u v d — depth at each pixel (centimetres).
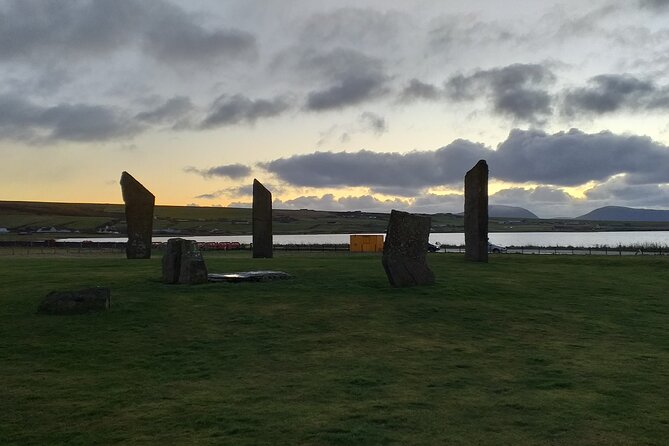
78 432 895
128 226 3753
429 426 916
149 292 2116
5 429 912
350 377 1207
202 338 1545
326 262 3397
